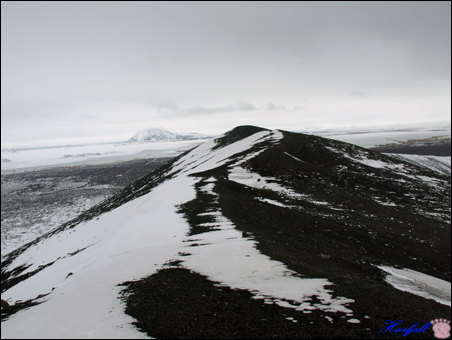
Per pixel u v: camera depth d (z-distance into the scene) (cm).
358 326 772
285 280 1147
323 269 1402
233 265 1345
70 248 4353
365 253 2183
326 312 845
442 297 1469
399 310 909
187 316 804
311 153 6756
